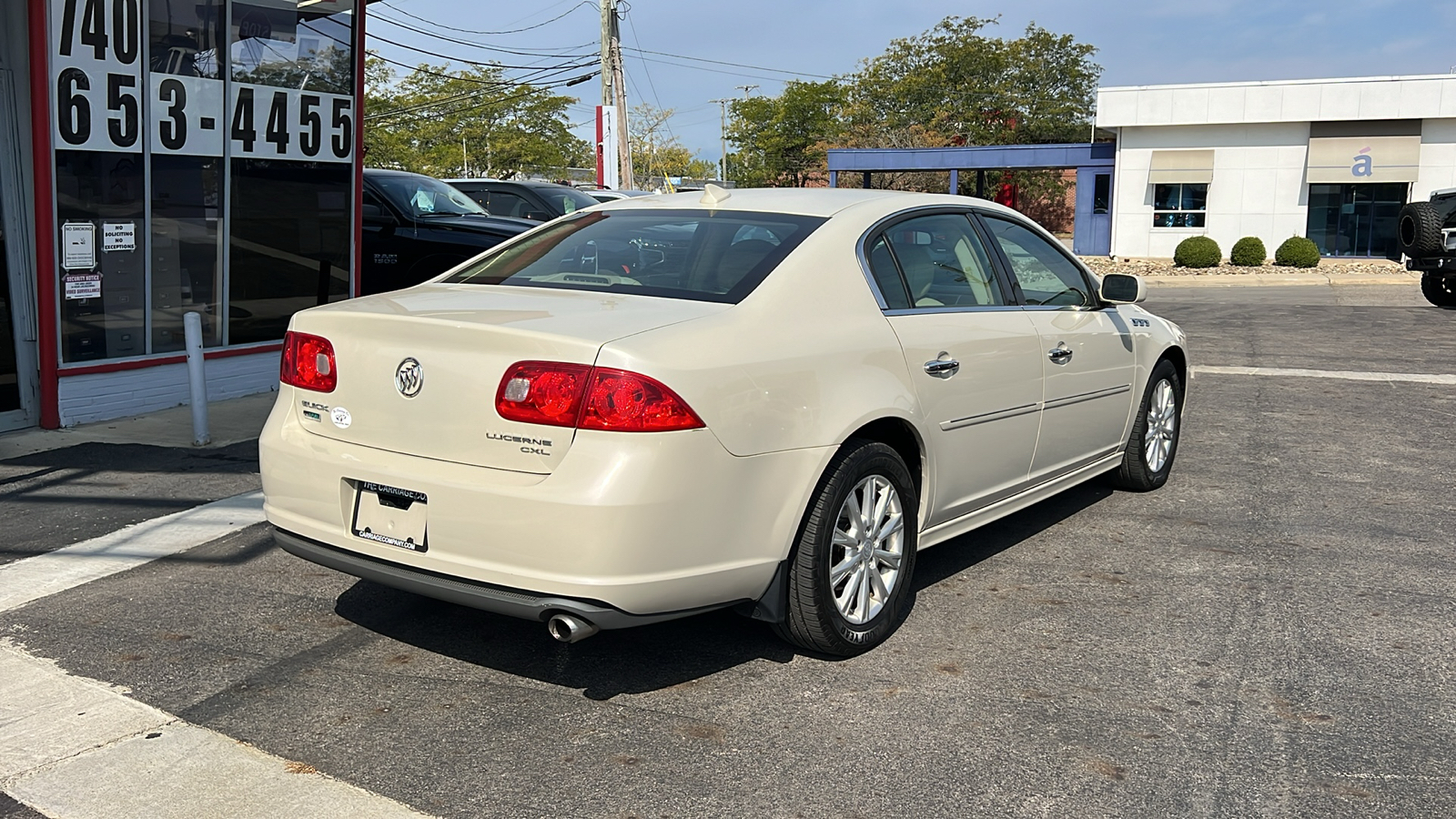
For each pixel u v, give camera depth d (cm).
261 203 932
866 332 397
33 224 784
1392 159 3319
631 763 321
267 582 471
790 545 365
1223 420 856
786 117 6231
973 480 459
